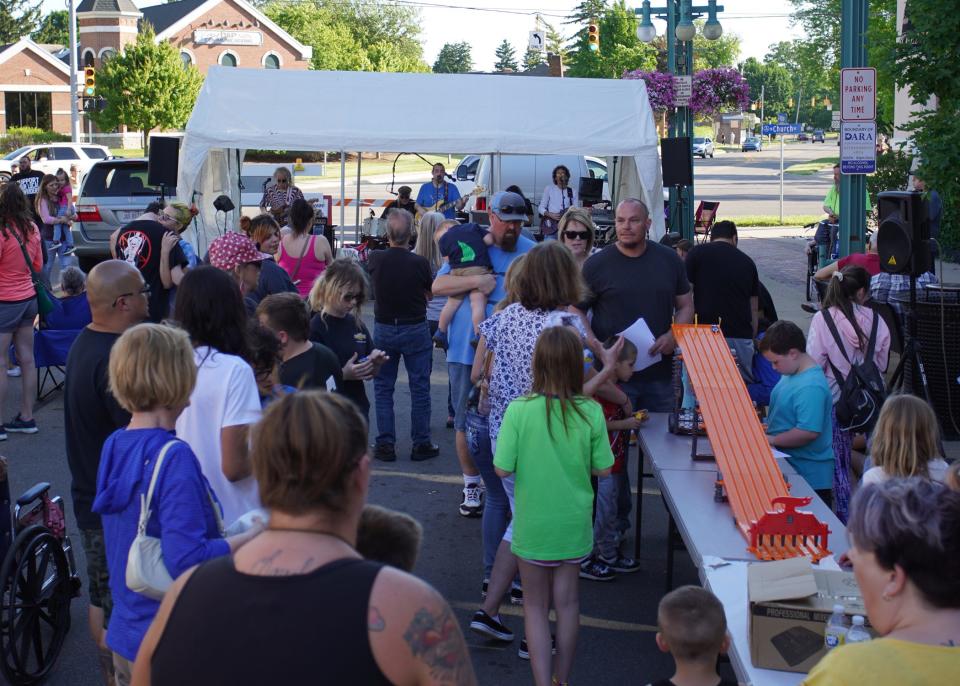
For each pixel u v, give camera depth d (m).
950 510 1.96
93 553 3.89
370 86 13.94
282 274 7.28
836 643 2.83
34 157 31.33
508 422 4.14
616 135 13.65
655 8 19.41
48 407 9.32
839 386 6.09
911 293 8.10
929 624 1.94
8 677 4.20
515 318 4.64
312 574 1.88
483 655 4.78
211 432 3.48
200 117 13.27
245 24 61.75
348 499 2.00
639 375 5.88
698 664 3.06
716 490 4.32
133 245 8.05
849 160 10.01
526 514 4.11
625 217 5.74
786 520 3.73
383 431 7.72
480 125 13.55
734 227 7.62
